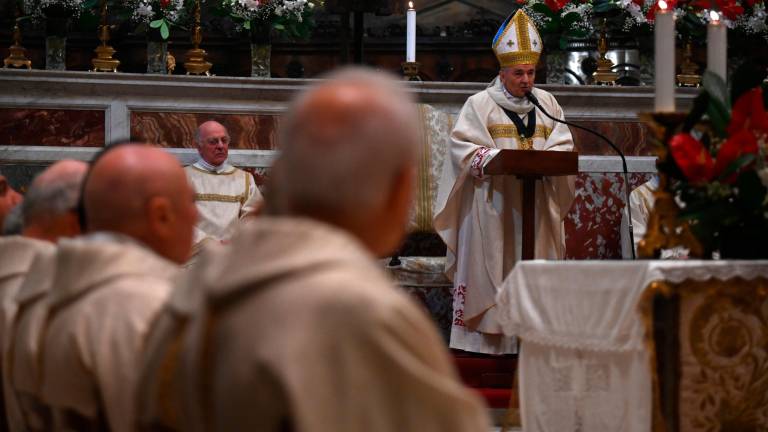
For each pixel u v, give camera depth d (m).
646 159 11.09
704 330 4.49
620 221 11.00
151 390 2.11
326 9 10.66
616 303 4.60
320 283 1.73
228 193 10.39
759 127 4.85
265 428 1.69
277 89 10.72
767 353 4.61
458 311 9.25
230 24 14.92
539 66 15.16
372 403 1.67
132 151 3.04
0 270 3.81
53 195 3.89
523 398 5.30
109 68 10.77
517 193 9.26
